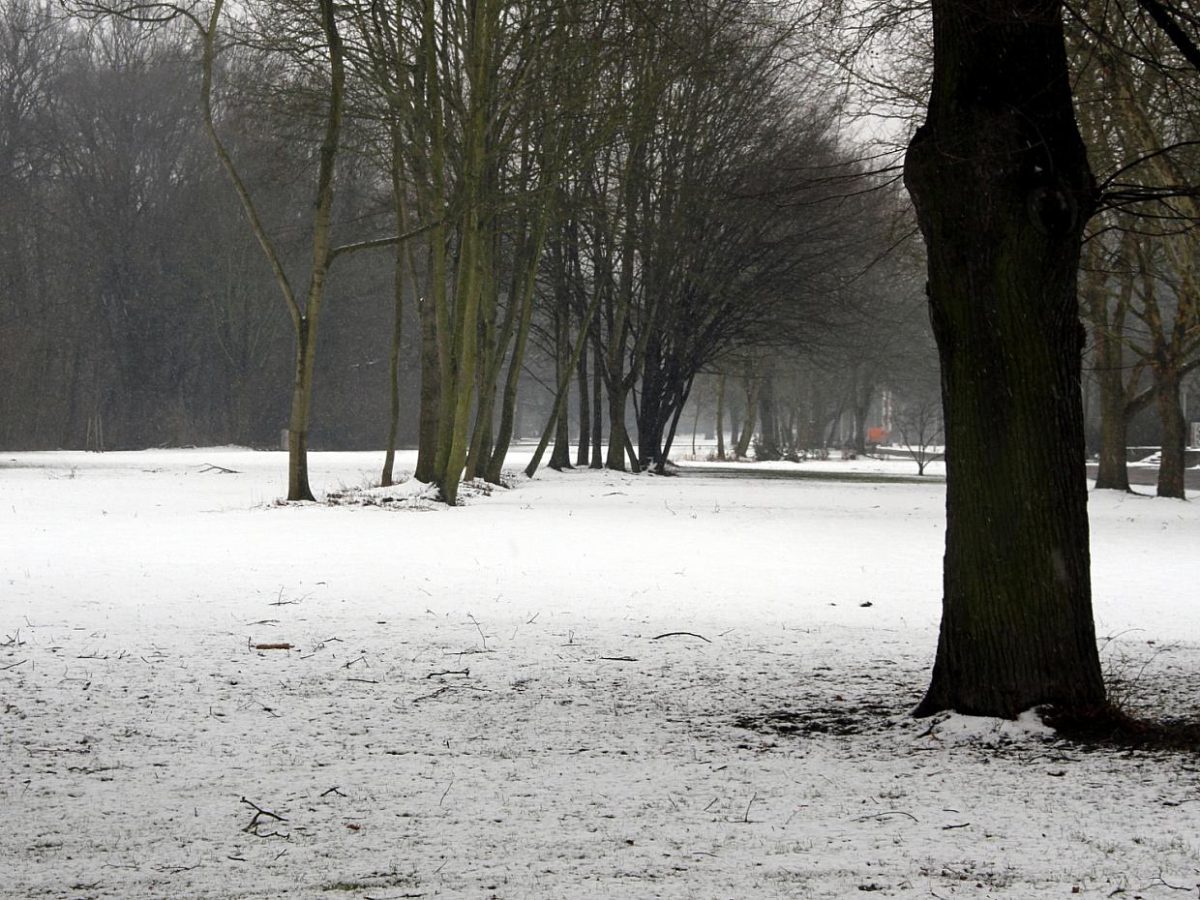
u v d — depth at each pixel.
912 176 9.53
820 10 12.61
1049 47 9.29
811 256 49.12
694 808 6.96
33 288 77.94
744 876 5.59
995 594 9.21
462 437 33.53
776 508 35.22
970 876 5.59
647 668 11.74
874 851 6.03
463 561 20.33
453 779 7.65
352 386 90.56
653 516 31.08
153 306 80.62
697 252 51.72
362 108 33.94
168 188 80.75
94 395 80.69
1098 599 16.61
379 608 15.15
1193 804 6.94
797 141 45.53
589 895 5.29
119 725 9.12
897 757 8.31
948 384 9.52
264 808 6.95
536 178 40.34
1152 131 20.22
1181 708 9.80
